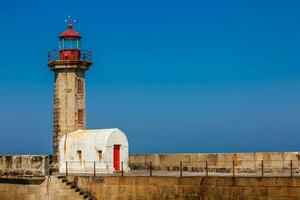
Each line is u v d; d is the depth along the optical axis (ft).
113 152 135.54
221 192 106.93
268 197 102.27
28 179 125.49
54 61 148.56
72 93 148.77
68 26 151.94
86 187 121.90
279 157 125.29
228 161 131.85
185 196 110.73
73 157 139.44
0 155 132.46
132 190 116.37
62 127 148.56
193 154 137.90
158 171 139.03
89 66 151.94
